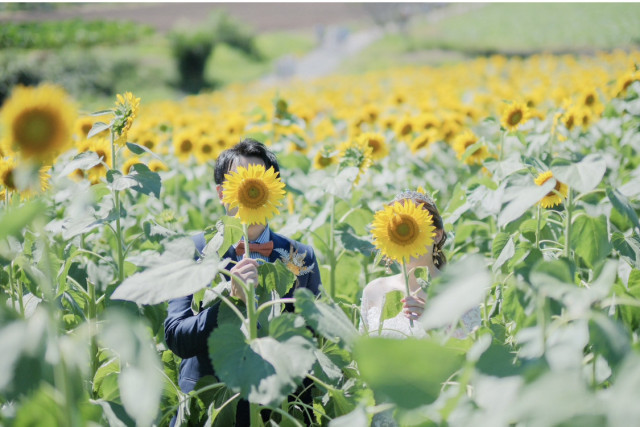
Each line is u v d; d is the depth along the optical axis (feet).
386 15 168.25
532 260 6.92
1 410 5.14
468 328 8.38
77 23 152.15
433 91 47.75
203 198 17.74
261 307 5.97
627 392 3.87
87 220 8.48
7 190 7.96
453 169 20.07
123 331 4.49
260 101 39.50
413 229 6.85
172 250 5.98
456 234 13.42
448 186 18.93
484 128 23.57
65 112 4.46
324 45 160.76
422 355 4.20
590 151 17.24
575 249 7.61
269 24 199.21
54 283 7.77
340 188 10.23
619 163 16.72
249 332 5.94
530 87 45.14
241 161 9.00
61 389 4.84
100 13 200.64
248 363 5.57
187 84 118.42
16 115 4.32
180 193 18.10
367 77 77.15
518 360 5.19
